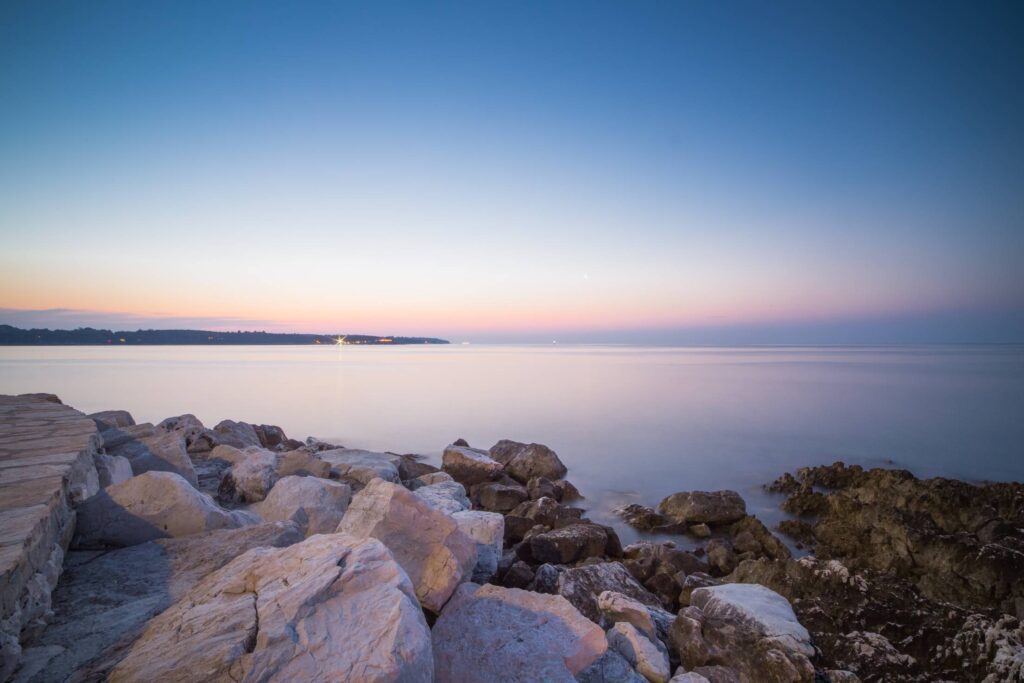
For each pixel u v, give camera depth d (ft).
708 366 402.52
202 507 20.04
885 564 41.52
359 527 17.65
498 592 17.49
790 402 166.40
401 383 232.94
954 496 55.01
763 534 48.98
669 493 69.46
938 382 242.17
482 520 30.19
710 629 23.77
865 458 89.40
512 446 77.87
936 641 24.94
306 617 10.81
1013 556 34.55
